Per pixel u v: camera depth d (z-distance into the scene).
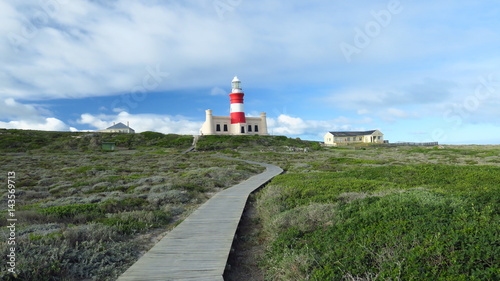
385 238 6.41
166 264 7.07
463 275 4.64
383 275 5.16
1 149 66.06
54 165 41.06
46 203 15.48
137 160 48.59
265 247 8.98
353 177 20.52
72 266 7.18
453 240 5.50
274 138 95.06
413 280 4.87
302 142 96.94
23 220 10.93
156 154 61.44
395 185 15.22
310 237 8.03
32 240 7.96
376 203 9.22
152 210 13.86
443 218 6.81
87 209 12.84
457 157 44.09
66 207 12.82
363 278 5.36
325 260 6.36
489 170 18.59
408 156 51.47
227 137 89.75
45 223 10.91
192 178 24.45
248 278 7.18
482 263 4.86
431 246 5.51
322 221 9.09
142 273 6.59
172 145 83.88
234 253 8.62
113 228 10.05
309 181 17.72
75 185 22.88
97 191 20.25
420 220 6.96
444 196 9.15
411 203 8.52
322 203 11.38
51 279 6.55
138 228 10.83
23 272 6.29
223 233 9.52
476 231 5.70
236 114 99.50
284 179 21.52
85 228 9.61
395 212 7.85
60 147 74.25
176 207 14.45
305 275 6.15
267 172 30.38
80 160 48.25
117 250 8.42
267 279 6.89
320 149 79.06
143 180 24.03
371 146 92.25
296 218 9.70
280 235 8.71
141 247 9.11
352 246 6.55
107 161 46.69
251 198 16.77
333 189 14.55
